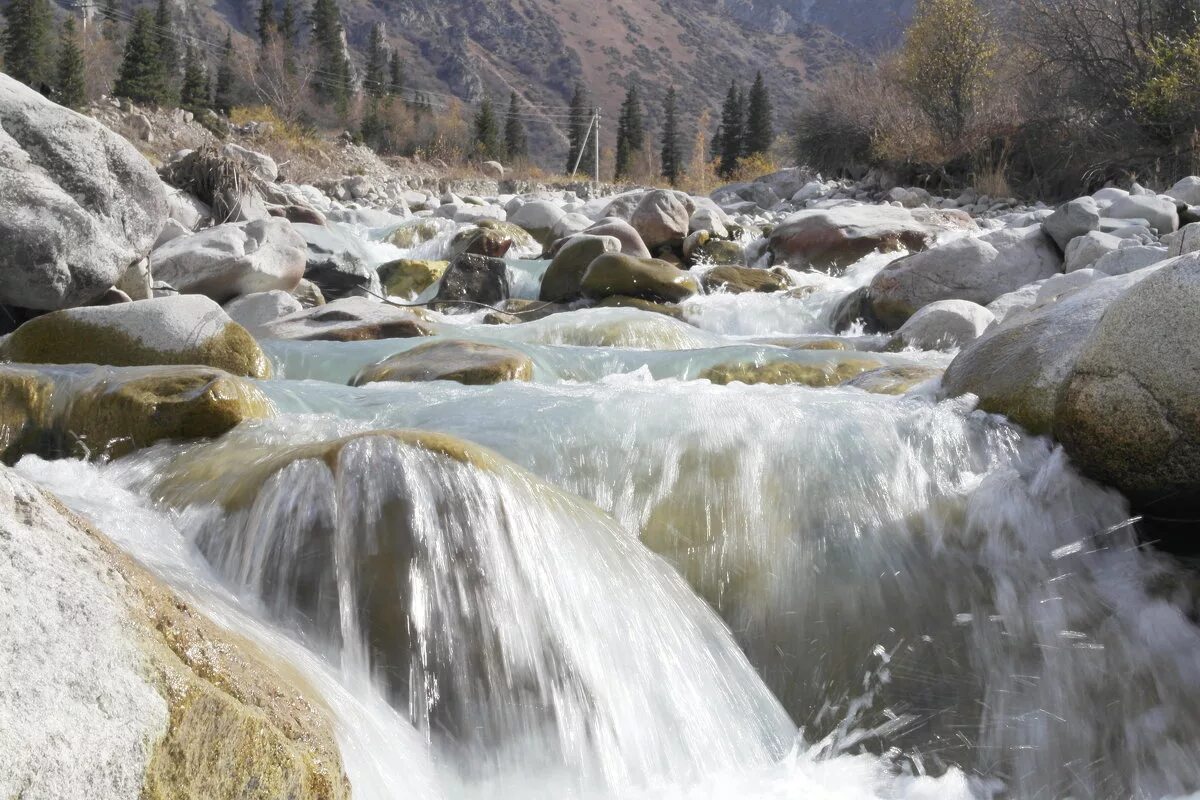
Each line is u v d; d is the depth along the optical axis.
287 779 2.20
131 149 7.78
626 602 3.45
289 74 53.28
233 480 3.58
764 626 3.68
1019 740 3.36
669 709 3.26
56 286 7.05
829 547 3.86
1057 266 10.46
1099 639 3.54
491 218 17.91
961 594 3.72
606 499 3.98
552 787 3.00
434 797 2.82
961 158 22.16
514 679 3.11
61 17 76.31
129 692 2.00
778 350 7.32
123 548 3.14
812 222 13.89
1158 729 3.32
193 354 5.82
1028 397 4.27
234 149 21.41
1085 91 19.98
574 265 11.82
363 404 4.80
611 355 7.24
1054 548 3.82
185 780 2.02
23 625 1.95
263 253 9.91
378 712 2.94
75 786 1.83
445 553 3.21
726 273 12.09
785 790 3.11
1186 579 3.67
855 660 3.59
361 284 12.03
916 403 4.56
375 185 30.19
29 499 2.21
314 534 3.27
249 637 2.81
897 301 10.48
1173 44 18.44
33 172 7.18
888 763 3.32
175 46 61.34
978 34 22.23
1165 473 3.64
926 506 3.99
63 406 4.32
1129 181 18.34
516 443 4.20
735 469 4.07
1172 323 3.66
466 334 8.66
